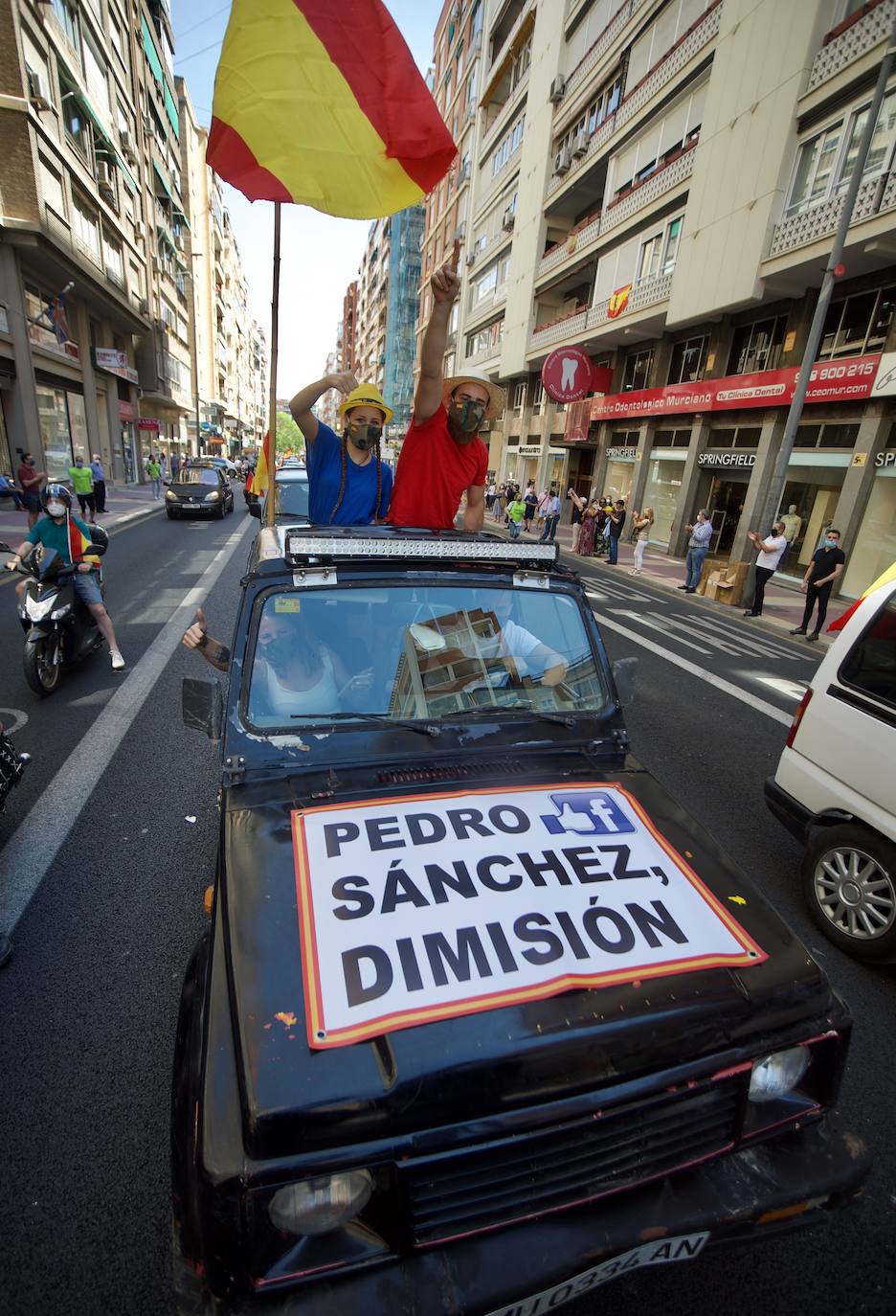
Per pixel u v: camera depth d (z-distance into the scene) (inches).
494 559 94.5
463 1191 51.9
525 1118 51.3
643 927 64.3
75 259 788.6
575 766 86.1
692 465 693.9
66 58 741.3
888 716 120.5
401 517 123.9
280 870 64.9
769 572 433.7
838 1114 91.0
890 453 473.4
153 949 114.6
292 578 86.0
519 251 1095.0
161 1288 67.6
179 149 1781.5
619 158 772.0
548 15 967.0
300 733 79.5
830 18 471.8
